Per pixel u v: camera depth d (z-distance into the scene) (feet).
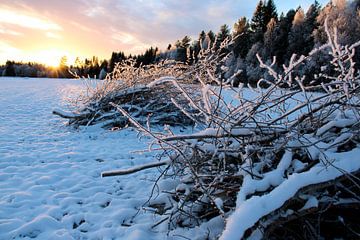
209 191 10.17
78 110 29.37
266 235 7.75
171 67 30.78
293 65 9.56
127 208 12.11
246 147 9.68
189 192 10.61
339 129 10.30
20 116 33.04
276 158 10.03
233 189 9.66
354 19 92.73
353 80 9.96
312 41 122.42
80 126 27.63
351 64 9.62
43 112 36.91
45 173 15.72
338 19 93.04
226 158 10.55
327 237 9.24
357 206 8.86
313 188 8.02
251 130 9.90
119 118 28.25
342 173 8.33
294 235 9.00
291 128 9.80
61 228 10.76
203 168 10.94
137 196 13.42
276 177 8.85
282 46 135.44
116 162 18.28
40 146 20.98
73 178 15.30
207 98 9.81
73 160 18.42
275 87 10.19
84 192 13.71
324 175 8.21
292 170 9.43
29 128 26.89
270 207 7.52
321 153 9.11
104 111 28.94
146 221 11.23
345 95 9.74
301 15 138.51
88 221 11.27
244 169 9.26
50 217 11.13
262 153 10.20
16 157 17.98
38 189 13.70
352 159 8.87
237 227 7.09
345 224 8.79
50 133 25.36
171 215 10.07
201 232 9.79
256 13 187.73
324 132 9.98
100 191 13.93
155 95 29.63
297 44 127.03
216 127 11.05
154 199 12.31
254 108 10.05
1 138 22.49
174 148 9.80
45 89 77.15
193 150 10.46
